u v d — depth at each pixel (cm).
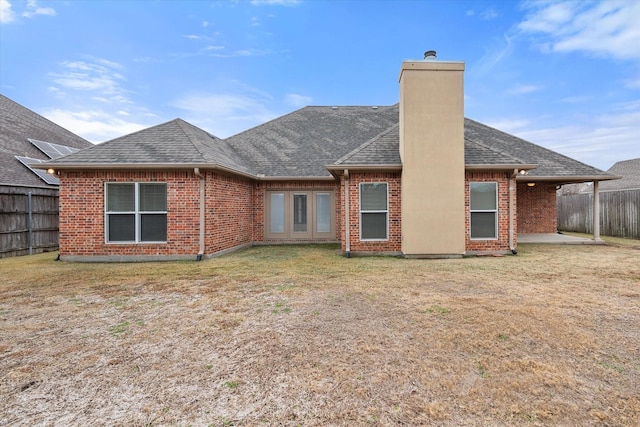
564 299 562
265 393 299
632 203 1443
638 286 646
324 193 1445
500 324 449
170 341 411
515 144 1465
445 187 1002
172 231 1005
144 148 1044
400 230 1052
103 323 475
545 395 290
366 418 262
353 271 812
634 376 320
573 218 1752
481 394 292
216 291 639
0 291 648
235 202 1227
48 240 1233
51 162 959
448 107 998
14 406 284
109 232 1001
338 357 363
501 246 1051
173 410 277
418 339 406
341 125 1745
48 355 377
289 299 580
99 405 285
